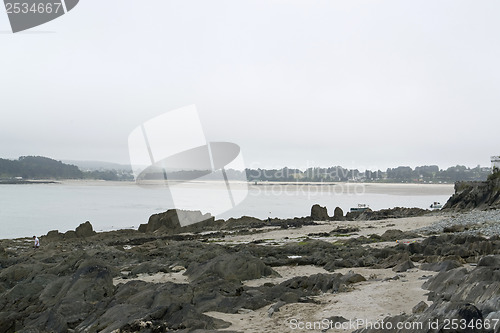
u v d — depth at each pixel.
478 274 12.16
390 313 11.41
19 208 95.88
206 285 15.81
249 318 11.99
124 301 13.74
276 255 25.55
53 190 195.12
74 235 47.66
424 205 113.38
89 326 12.27
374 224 50.09
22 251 35.78
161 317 11.41
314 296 14.45
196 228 52.47
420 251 23.61
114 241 43.22
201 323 10.65
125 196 147.75
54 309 13.79
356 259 22.92
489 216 43.03
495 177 60.66
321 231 46.22
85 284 15.30
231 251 27.34
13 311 15.23
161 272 21.47
